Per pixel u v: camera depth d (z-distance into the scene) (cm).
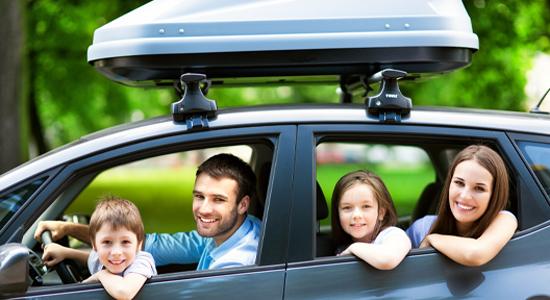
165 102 1578
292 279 263
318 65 293
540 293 268
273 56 286
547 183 283
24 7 804
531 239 275
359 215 285
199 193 286
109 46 286
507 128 288
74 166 267
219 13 284
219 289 262
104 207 267
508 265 271
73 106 1377
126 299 257
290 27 284
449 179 286
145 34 281
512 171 284
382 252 266
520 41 1243
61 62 1314
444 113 290
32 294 255
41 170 265
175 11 284
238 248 285
